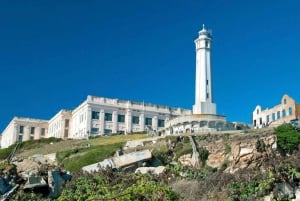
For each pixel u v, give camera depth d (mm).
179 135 82562
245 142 75188
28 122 164375
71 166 79000
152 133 111125
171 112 141625
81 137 122812
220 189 53750
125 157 73188
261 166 69312
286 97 107062
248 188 52812
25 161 65188
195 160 75875
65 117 148625
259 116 117312
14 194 53594
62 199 53062
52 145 107875
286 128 75250
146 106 138625
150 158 73812
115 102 135000
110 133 128750
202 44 122625
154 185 50406
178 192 54406
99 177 60156
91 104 131625
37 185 55125
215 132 82312
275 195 51094
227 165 73562
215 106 117562
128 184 56875
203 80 119750
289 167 56219
